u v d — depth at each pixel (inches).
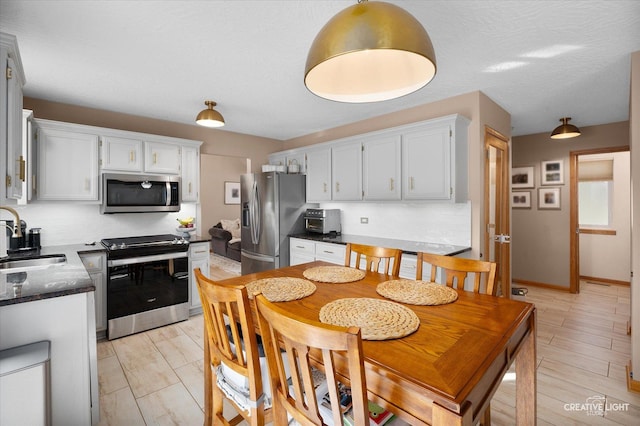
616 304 153.5
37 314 58.6
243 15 67.6
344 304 56.7
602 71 95.7
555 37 76.5
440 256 73.6
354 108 132.9
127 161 128.5
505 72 96.7
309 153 164.7
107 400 79.4
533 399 54.7
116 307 114.0
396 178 125.3
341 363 41.6
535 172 185.2
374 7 39.9
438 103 123.0
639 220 81.5
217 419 59.6
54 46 80.0
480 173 113.5
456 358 37.8
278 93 114.7
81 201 118.0
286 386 41.4
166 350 105.7
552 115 144.7
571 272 172.7
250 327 45.5
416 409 33.7
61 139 114.0
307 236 154.8
